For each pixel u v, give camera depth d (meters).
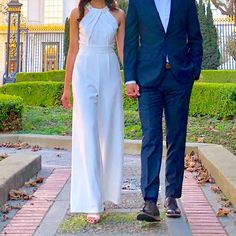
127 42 3.14
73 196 3.09
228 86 9.43
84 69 3.13
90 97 3.10
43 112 10.71
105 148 3.19
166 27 3.08
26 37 22.23
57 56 23.98
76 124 3.14
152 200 3.06
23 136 7.84
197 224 3.06
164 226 3.01
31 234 2.87
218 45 19.16
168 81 3.09
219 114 9.53
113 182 3.21
